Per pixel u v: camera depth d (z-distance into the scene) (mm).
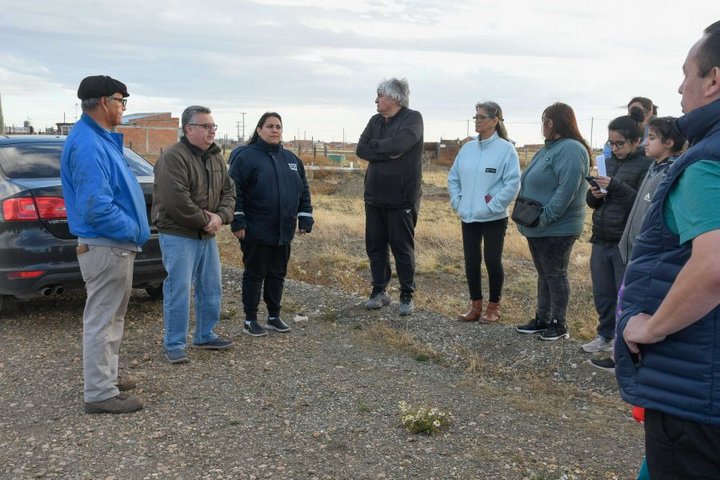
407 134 5832
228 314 6281
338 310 6492
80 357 4984
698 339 1813
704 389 1802
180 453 3467
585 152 5125
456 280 8664
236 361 5004
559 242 5305
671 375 1866
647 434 1984
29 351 5121
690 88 1902
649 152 4297
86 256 3830
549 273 5398
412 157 5973
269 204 5426
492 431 3848
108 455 3426
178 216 4629
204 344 5230
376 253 6391
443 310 6965
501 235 5906
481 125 5789
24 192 5246
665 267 1912
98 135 3838
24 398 4199
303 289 7293
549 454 3547
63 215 5348
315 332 5902
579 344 5301
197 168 4727
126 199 3910
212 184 4840
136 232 3898
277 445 3584
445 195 23531
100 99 3805
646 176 4402
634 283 2002
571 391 4629
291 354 5242
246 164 5387
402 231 6098
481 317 6168
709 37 1854
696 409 1813
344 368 4949
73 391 4312
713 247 1697
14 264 5227
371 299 6441
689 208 1775
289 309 6590
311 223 5836
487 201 5770
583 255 10500
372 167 6086
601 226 4957
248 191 5449
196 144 4711
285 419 3945
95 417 3904
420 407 4117
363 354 5312
